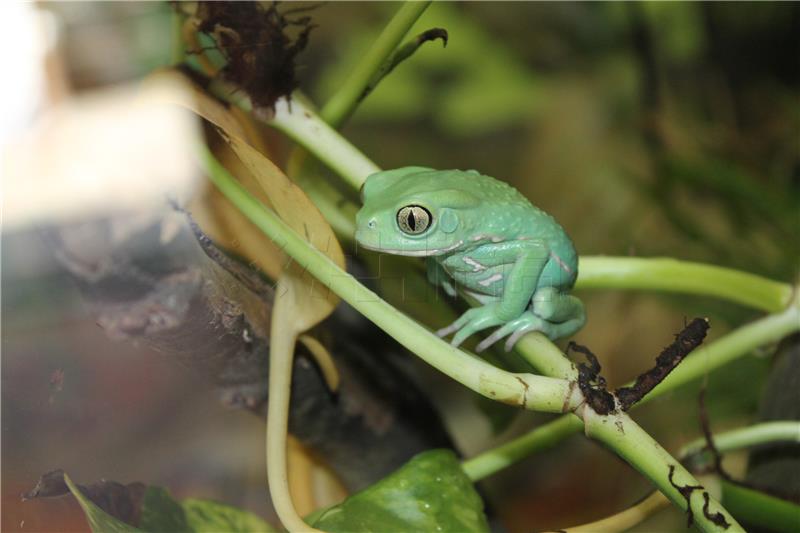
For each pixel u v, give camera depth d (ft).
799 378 1.95
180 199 1.81
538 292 1.89
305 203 1.75
